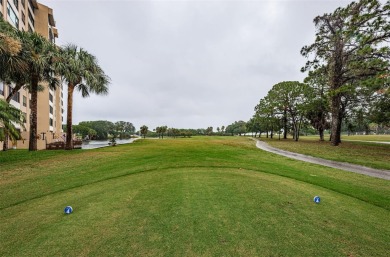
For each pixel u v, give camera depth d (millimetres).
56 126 48594
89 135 73750
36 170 8898
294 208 4582
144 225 3676
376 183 7145
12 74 14758
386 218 4172
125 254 2805
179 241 3125
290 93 36062
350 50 17750
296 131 37125
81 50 18062
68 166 9734
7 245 3092
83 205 4766
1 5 20828
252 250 2898
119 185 6504
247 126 64875
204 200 4988
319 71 21688
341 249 2975
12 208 4656
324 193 5840
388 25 12945
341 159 12648
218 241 3127
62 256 2785
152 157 12477
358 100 25000
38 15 35781
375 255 2846
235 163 10781
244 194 5500
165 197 5219
